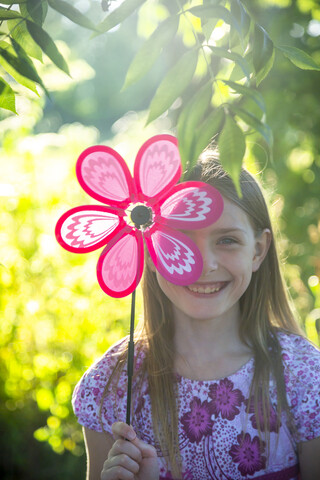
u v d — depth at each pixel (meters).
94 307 1.45
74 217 0.76
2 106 0.73
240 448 0.86
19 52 0.70
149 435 0.89
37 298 1.48
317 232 2.09
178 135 0.60
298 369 0.88
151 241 0.76
